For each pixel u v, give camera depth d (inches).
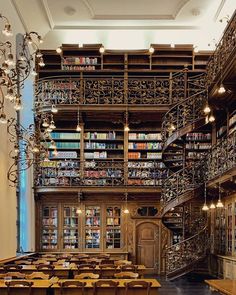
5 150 395.5
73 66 553.9
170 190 470.6
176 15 513.3
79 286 253.9
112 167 524.7
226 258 437.7
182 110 484.1
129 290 260.2
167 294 382.6
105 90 528.4
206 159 458.9
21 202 504.4
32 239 508.4
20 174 500.1
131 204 530.6
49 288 254.4
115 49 555.2
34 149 414.3
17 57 463.2
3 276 283.7
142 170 528.4
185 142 511.8
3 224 383.2
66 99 523.5
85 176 522.3
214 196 486.0
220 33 538.6
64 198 530.0
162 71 547.8
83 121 540.4
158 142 544.7
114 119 539.5
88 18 522.9
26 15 472.7
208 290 403.5
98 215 530.0
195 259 458.9
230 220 452.1
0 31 384.8
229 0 461.4
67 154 538.0
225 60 374.9
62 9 501.4
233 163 362.6
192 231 510.6
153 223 525.7
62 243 524.1
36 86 525.7
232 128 448.5
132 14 519.5
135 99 524.1
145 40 555.2
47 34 548.1
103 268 334.3
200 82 523.2
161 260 519.5
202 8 495.8
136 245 522.9
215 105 455.2
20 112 512.7
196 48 541.6
